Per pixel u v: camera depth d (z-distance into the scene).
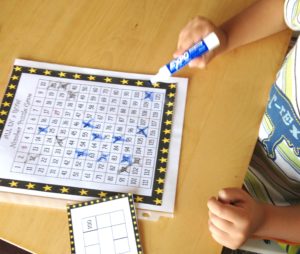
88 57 0.69
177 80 0.66
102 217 0.54
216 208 0.52
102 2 0.76
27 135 0.60
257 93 0.66
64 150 0.59
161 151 0.59
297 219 0.58
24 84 0.65
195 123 0.62
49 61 0.68
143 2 0.76
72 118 0.62
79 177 0.57
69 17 0.74
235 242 0.53
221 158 0.59
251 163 0.81
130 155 0.59
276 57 0.70
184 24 0.74
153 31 0.72
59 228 0.54
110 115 0.62
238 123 0.62
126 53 0.69
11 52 0.69
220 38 0.69
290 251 0.69
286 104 0.68
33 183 0.56
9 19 0.73
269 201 0.78
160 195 0.56
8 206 0.55
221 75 0.67
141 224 0.54
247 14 0.73
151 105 0.63
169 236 0.53
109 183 0.56
